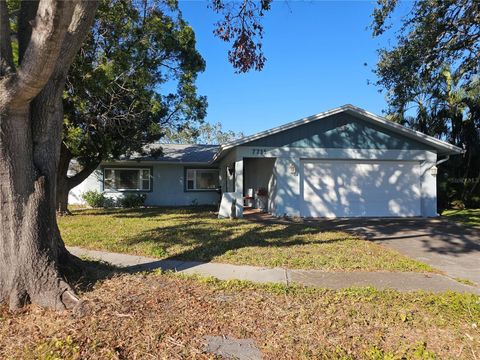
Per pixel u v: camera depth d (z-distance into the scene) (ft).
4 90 14.25
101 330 13.47
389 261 24.80
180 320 14.40
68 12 11.94
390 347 12.50
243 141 49.52
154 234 34.50
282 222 44.88
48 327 13.91
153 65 50.96
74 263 18.98
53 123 16.96
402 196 52.90
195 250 27.37
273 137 50.80
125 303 15.72
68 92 43.91
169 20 52.06
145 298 16.47
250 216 52.03
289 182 50.93
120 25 44.83
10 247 15.87
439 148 53.62
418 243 32.50
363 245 29.96
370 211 52.42
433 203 53.11
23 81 13.73
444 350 12.26
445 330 13.65
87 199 71.20
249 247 28.58
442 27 42.96
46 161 16.76
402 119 73.56
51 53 12.88
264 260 24.40
